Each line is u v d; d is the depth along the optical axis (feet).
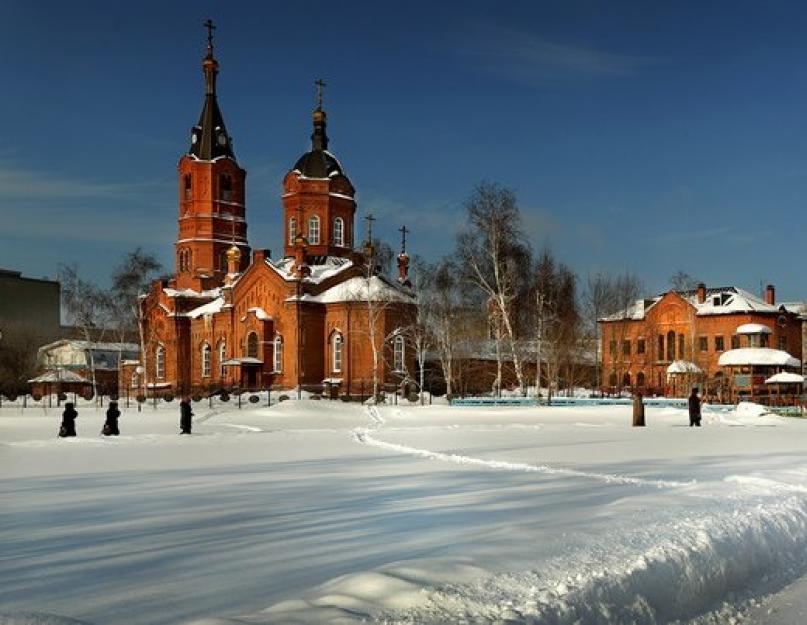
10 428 128.06
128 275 262.67
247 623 17.66
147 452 76.79
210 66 271.08
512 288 213.05
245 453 74.64
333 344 231.30
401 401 202.69
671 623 23.45
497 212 198.70
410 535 30.22
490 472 54.80
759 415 142.82
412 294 240.32
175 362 269.03
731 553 28.19
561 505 37.70
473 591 20.53
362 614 18.40
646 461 63.16
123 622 19.31
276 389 230.89
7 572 24.81
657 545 26.61
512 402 181.06
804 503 36.68
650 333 273.54
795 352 270.26
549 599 20.44
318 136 259.39
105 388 289.53
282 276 234.38
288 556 26.81
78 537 30.68
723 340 260.01
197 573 24.45
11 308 398.83
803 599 26.99
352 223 260.42
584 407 165.07
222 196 272.92
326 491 44.21
